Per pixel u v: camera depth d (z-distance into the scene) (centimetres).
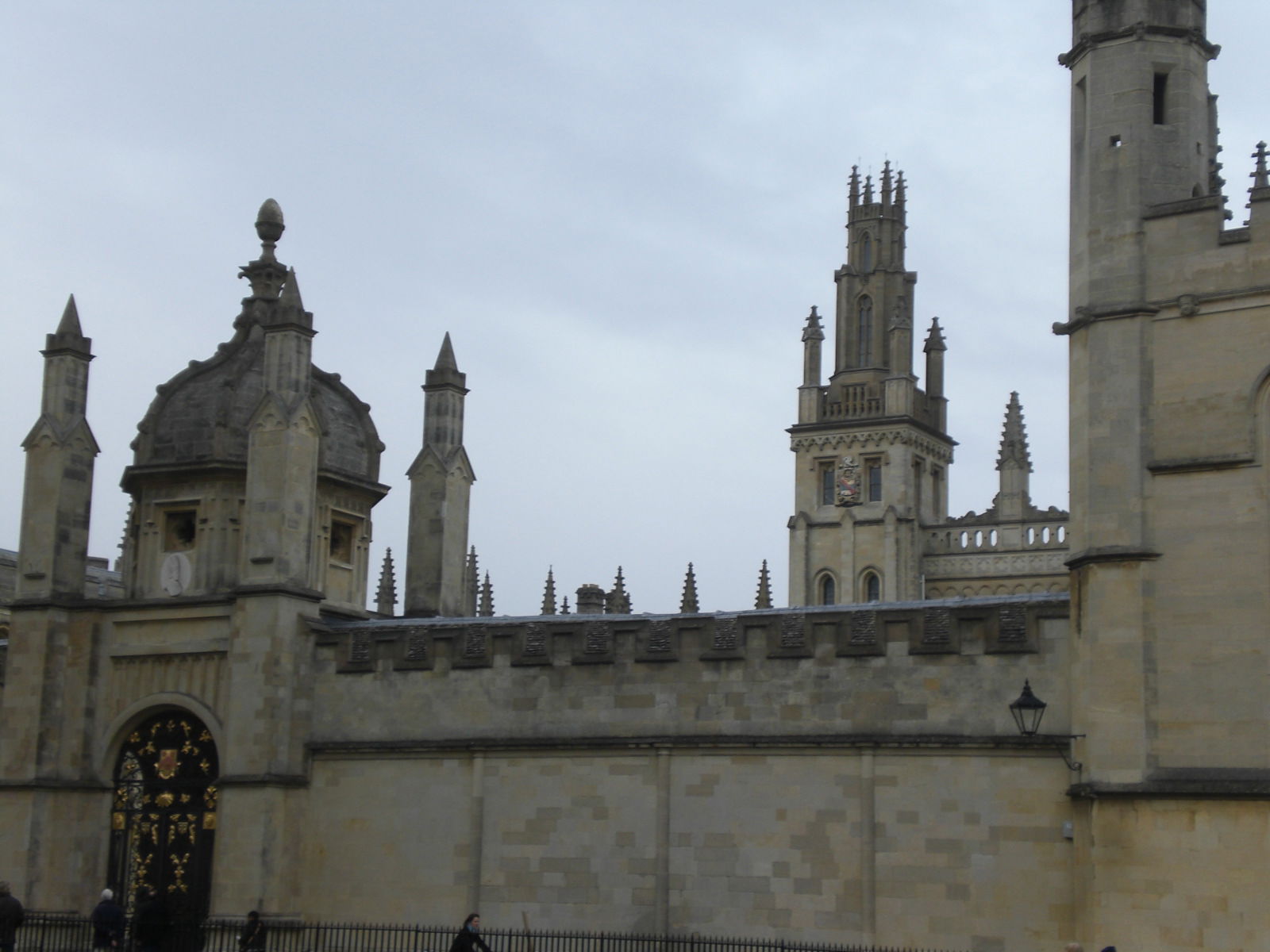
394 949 5131
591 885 4931
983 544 13912
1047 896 4403
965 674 4575
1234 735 4112
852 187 15288
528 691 5100
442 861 5138
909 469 14300
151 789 5616
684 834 4841
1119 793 4191
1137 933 4128
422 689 5250
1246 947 4016
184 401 5912
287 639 5384
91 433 5900
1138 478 4294
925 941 4519
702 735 4847
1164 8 4466
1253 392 4209
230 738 5359
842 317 14962
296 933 5244
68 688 5694
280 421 5462
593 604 10906
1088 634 4303
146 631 5653
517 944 4981
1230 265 4272
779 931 4688
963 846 4516
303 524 5488
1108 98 4469
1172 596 4228
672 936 4794
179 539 5875
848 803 4662
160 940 5125
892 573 13988
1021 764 4481
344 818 5303
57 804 5616
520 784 5075
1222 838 4075
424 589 6047
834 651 4728
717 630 4894
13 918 4938
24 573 5766
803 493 14538
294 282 5566
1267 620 4125
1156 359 4338
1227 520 4200
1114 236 4412
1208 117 4619
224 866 5275
